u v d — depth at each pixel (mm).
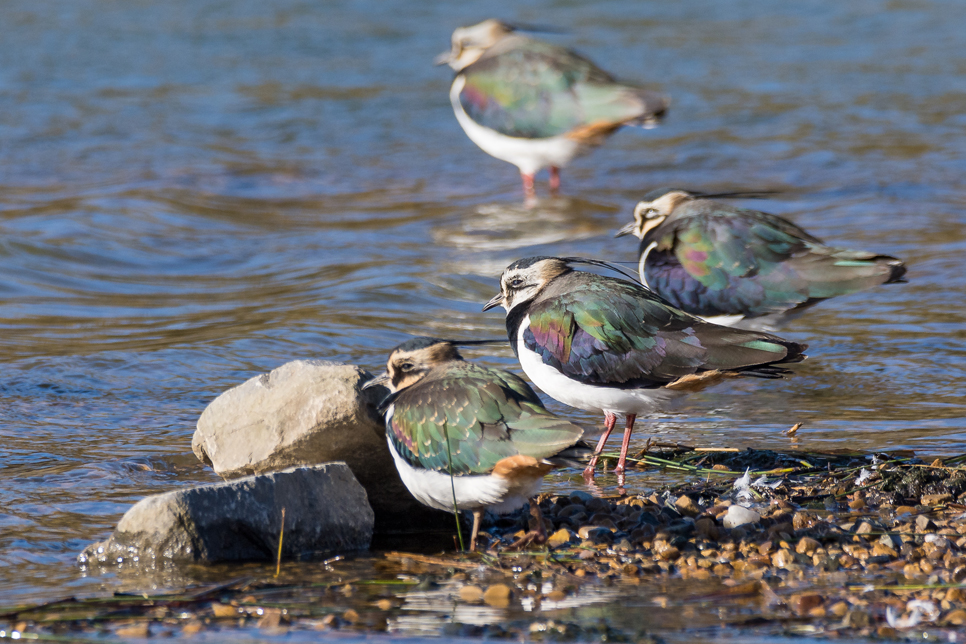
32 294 18016
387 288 18250
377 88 34875
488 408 9062
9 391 13570
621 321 11000
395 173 26891
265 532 9148
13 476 10844
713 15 46719
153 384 14055
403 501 10195
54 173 25594
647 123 22234
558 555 9023
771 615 7750
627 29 43844
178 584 8523
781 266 13984
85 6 45219
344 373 10133
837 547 9023
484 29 24594
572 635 7445
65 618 7766
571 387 11258
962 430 12188
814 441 11977
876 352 15258
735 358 10688
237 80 35406
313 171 26891
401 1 47562
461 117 24016
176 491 9086
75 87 33875
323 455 10016
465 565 8930
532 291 11719
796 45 41156
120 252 20422
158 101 32844
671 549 8914
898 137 29047
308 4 46719
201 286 18828
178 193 24312
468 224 22516
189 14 44688
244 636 7477
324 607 8023
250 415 10234
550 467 8766
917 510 9891
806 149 28172
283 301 17797
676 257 14406
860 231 21391
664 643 7309
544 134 22750
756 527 9453
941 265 19141
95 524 9688
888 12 46875
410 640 7406
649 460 11539
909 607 7844
